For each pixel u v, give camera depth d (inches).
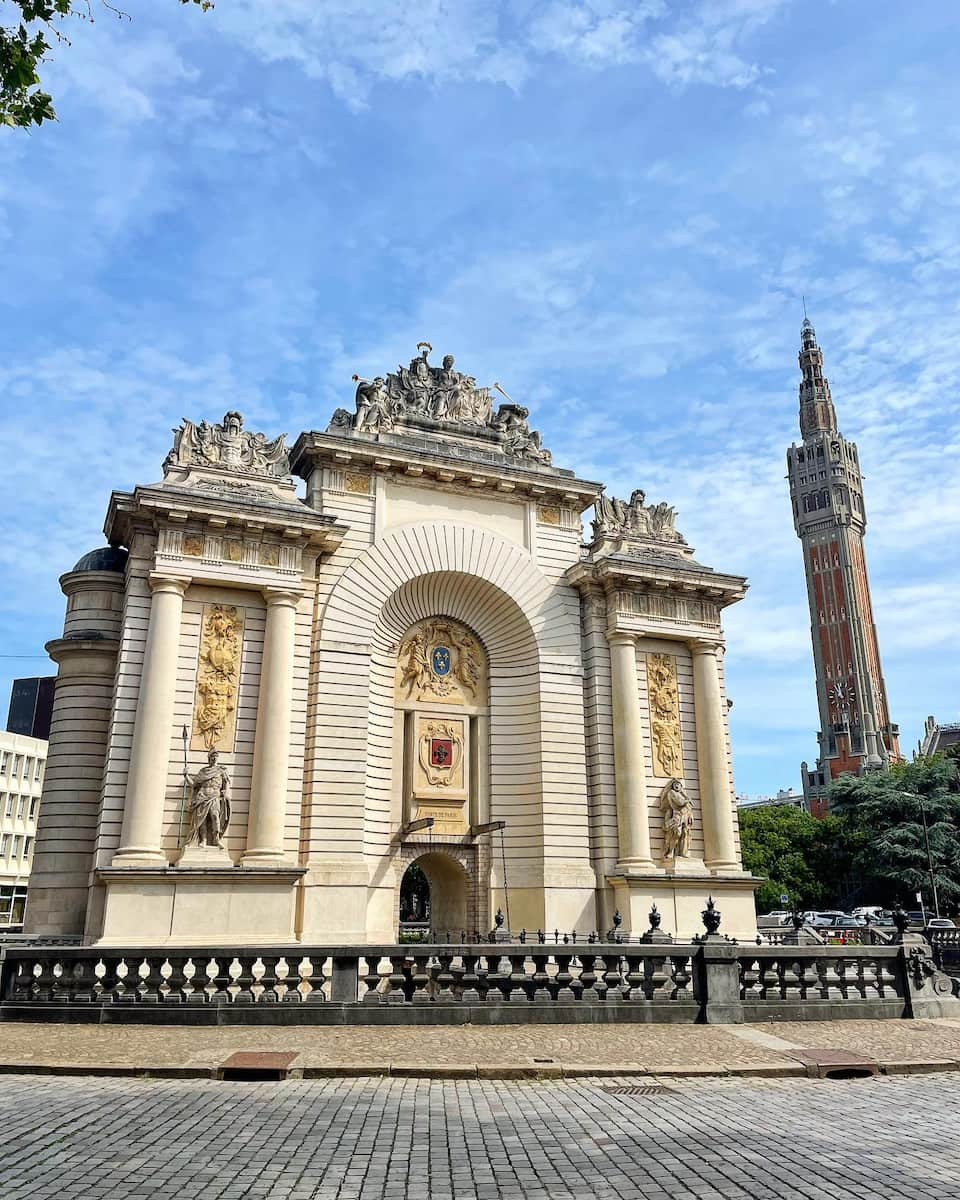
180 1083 573.3
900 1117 492.1
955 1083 598.5
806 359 6195.9
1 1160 394.0
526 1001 803.4
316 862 1339.8
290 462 1633.9
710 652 1710.1
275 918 1269.7
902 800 3083.2
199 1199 352.8
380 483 1587.1
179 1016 784.9
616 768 1595.7
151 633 1316.4
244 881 1264.8
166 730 1285.7
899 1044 721.0
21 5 499.2
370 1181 378.6
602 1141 442.0
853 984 887.1
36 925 1320.1
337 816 1375.5
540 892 1508.4
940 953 1397.6
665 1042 717.9
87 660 1435.8
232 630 1390.3
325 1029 759.1
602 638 1675.7
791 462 6023.6
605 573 1641.2
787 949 876.0
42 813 1382.9
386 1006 786.8
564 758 1585.9
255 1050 655.1
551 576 1684.3
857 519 5807.1
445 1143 437.1
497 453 1710.1
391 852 1505.9
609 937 1395.2
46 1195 351.9
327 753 1400.1
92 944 1232.8
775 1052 676.1
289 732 1363.2
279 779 1325.0
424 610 1638.8
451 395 1745.8
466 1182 378.3
